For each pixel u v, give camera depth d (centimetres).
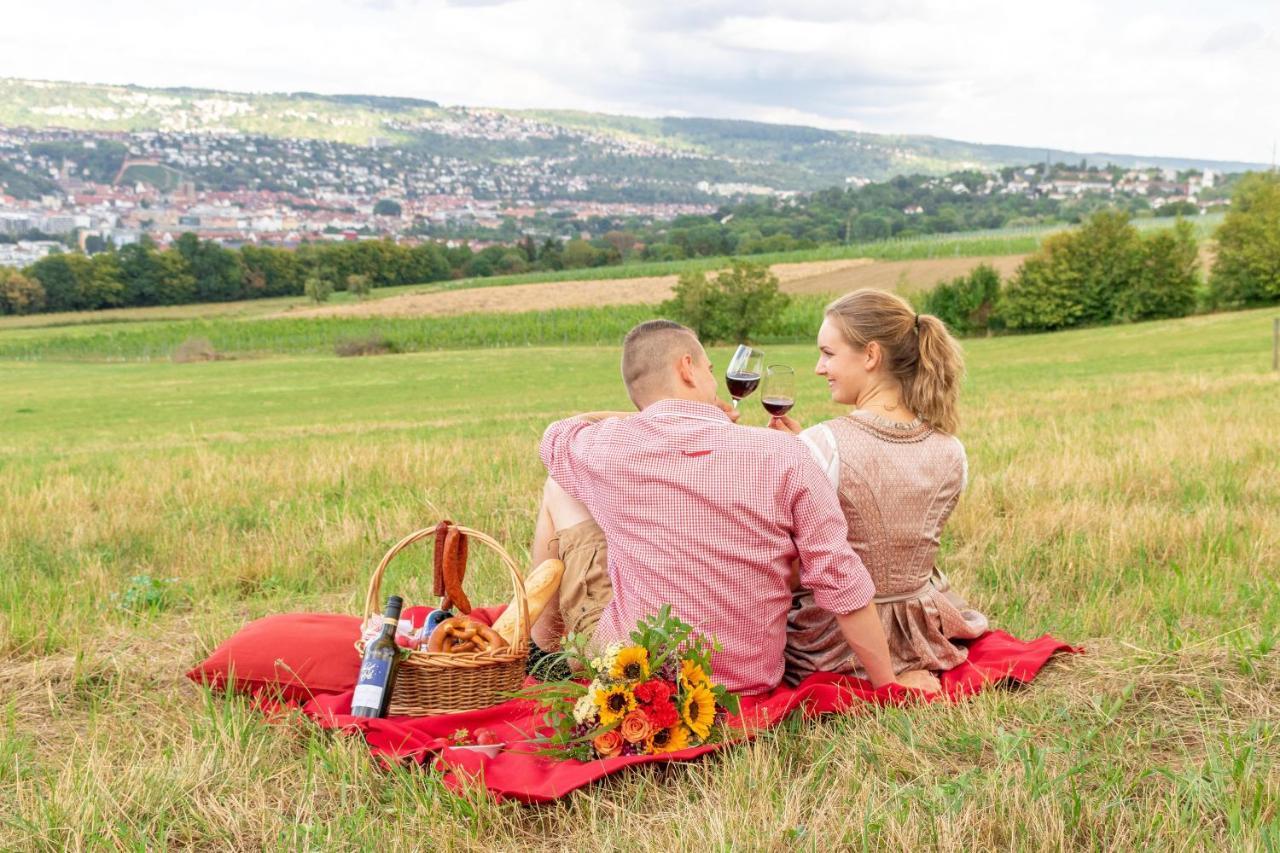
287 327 9700
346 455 1044
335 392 4803
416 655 324
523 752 295
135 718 338
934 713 305
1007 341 6388
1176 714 299
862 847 237
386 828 259
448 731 317
